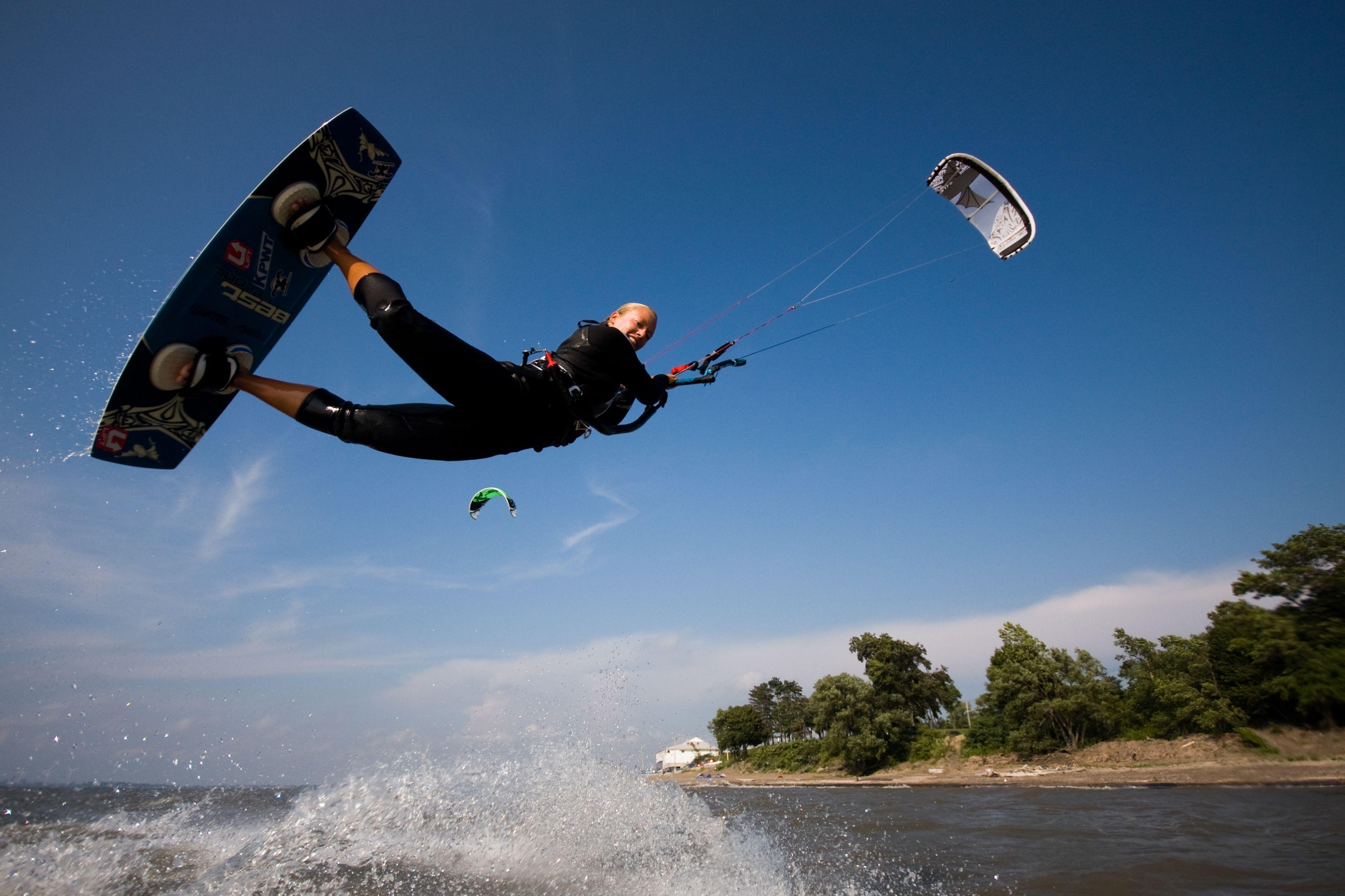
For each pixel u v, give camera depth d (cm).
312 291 353
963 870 665
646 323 404
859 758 4384
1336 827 984
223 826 593
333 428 330
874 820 1226
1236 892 562
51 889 395
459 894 446
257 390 332
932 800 1930
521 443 346
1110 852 797
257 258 323
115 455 339
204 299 316
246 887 428
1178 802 1549
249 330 339
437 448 332
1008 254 707
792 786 4078
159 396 330
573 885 501
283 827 593
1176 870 668
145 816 631
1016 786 2731
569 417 350
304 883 442
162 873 439
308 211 327
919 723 4931
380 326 303
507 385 323
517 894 457
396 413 329
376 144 350
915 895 552
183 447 356
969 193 723
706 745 8188
